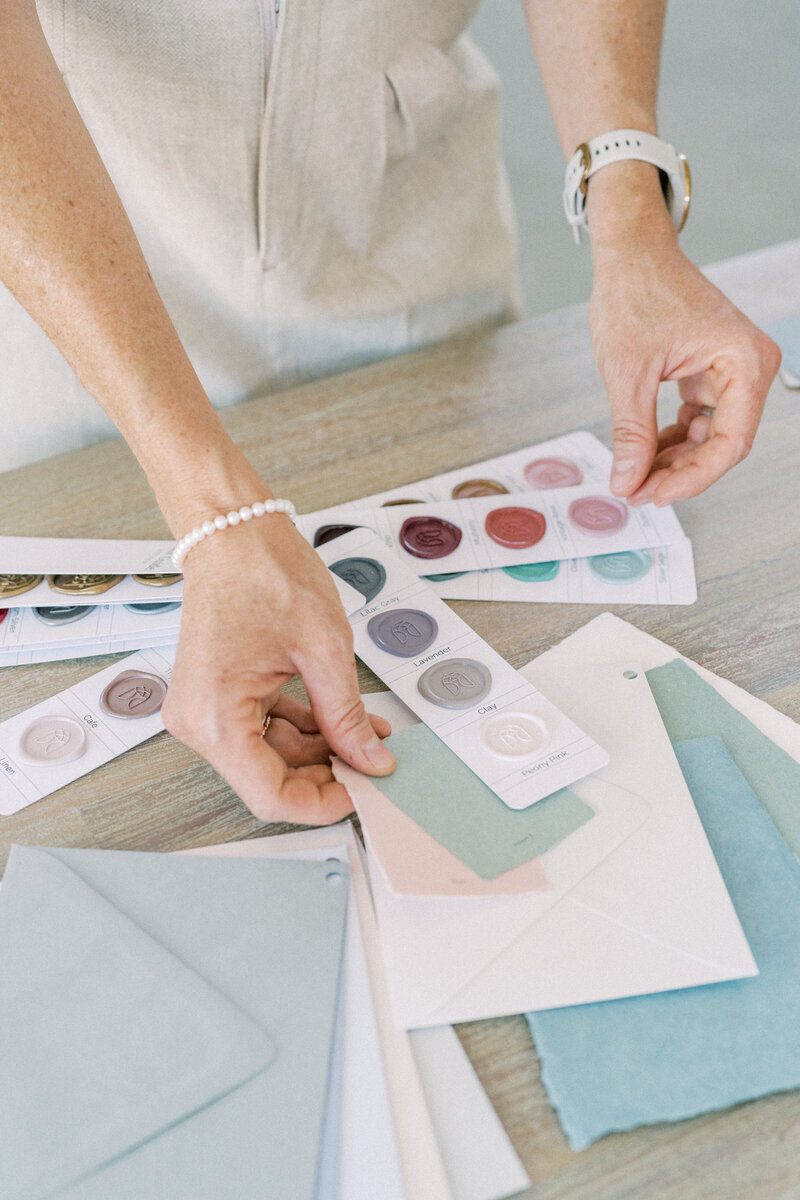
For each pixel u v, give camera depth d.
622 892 0.50
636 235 0.77
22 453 0.97
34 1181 0.40
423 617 0.66
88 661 0.67
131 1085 0.43
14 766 0.59
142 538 0.76
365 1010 0.46
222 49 0.79
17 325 0.89
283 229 0.91
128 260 0.60
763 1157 0.42
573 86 0.83
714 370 0.71
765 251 1.08
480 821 0.53
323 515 0.77
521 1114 0.44
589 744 0.57
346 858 0.53
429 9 0.87
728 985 0.47
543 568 0.73
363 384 0.93
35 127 0.59
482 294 1.09
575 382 0.92
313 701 0.55
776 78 3.36
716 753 0.57
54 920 0.49
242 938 0.49
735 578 0.72
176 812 0.57
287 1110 0.42
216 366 0.98
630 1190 0.41
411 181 0.98
